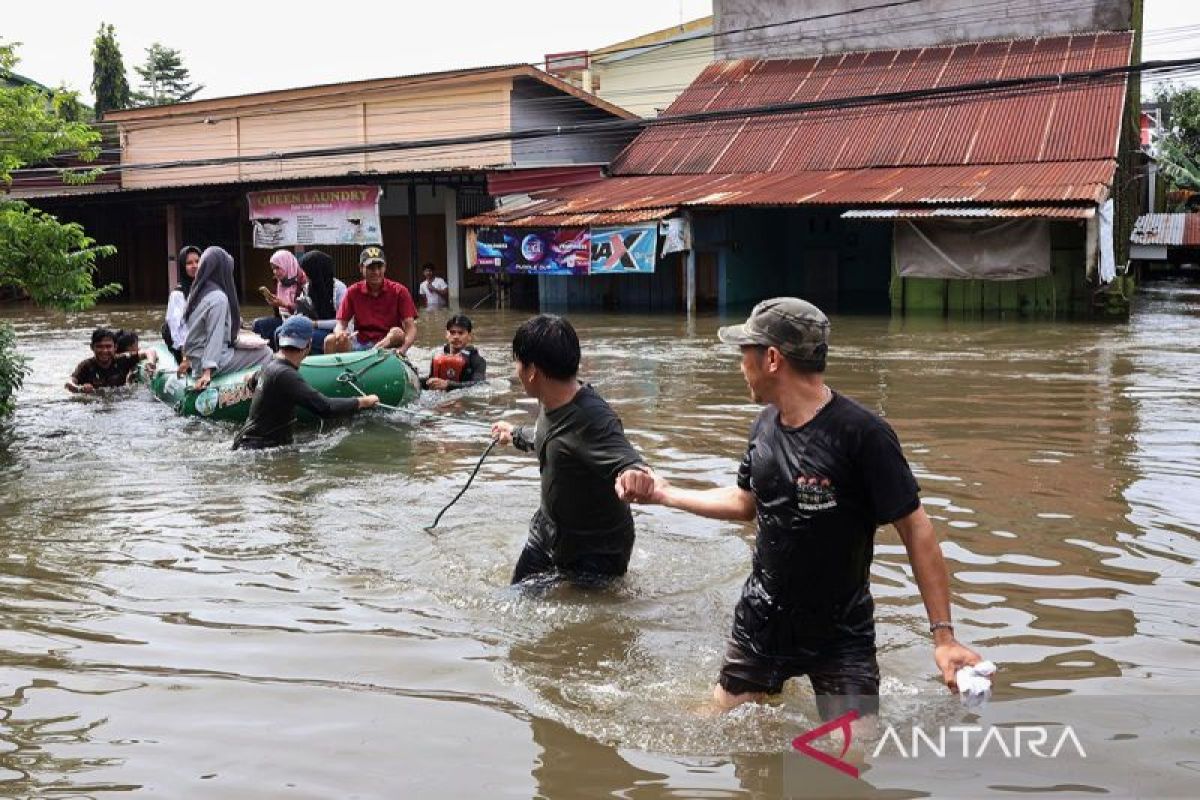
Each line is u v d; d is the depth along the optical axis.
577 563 5.17
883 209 19.34
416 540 6.06
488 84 25.83
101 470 8.02
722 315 21.23
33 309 25.61
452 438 9.04
